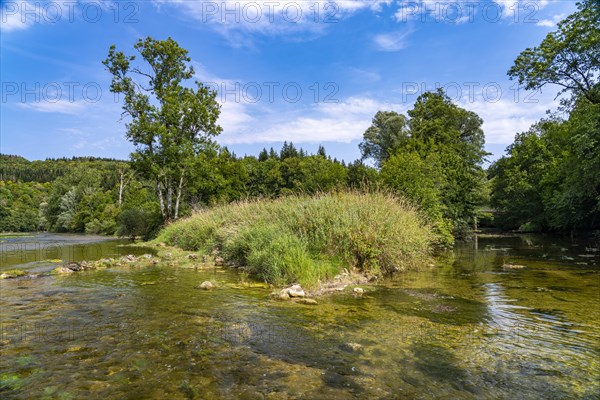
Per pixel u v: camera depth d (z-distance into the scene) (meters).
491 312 6.73
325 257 10.51
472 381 3.88
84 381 3.82
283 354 4.61
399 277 10.63
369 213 11.65
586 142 18.28
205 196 42.53
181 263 13.63
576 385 3.78
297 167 62.00
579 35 18.75
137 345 4.89
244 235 12.94
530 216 38.53
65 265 12.36
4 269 11.77
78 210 56.44
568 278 10.45
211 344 4.95
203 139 31.25
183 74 30.38
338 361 4.39
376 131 56.50
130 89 28.31
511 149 46.91
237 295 8.09
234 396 3.51
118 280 9.96
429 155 25.66
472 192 27.36
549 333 5.51
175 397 3.49
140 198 49.72
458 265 13.37
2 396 3.48
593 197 21.69
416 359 4.48
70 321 5.98
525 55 20.97
